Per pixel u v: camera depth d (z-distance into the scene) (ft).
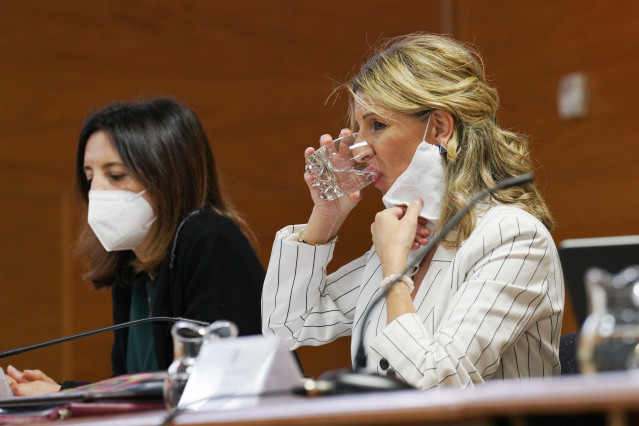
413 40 21.81
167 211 26.32
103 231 26.20
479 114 20.95
